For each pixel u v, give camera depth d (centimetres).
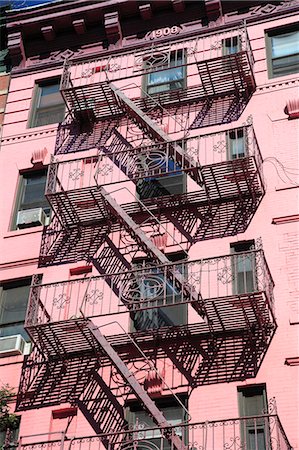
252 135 2352
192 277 2169
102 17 2966
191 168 2295
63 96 2695
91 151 2642
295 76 2595
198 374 2039
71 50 2989
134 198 2447
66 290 2312
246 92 2592
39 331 2139
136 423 1909
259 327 2042
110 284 2283
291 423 1872
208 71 2567
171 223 2353
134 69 2809
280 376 1967
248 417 1767
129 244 2362
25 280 2417
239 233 2270
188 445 1864
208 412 1958
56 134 2741
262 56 2684
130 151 2459
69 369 2181
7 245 2484
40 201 2608
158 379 2031
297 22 2750
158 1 2895
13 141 2769
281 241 2217
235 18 2833
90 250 2397
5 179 2667
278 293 2108
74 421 2083
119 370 2002
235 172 2281
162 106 2656
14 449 2014
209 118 2577
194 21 2878
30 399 2152
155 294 2119
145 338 2136
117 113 2708
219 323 2069
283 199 2305
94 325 2105
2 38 3111
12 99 2916
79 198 2402
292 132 2450
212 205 2359
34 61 3016
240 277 2172
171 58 2812
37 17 3002
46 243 2458
